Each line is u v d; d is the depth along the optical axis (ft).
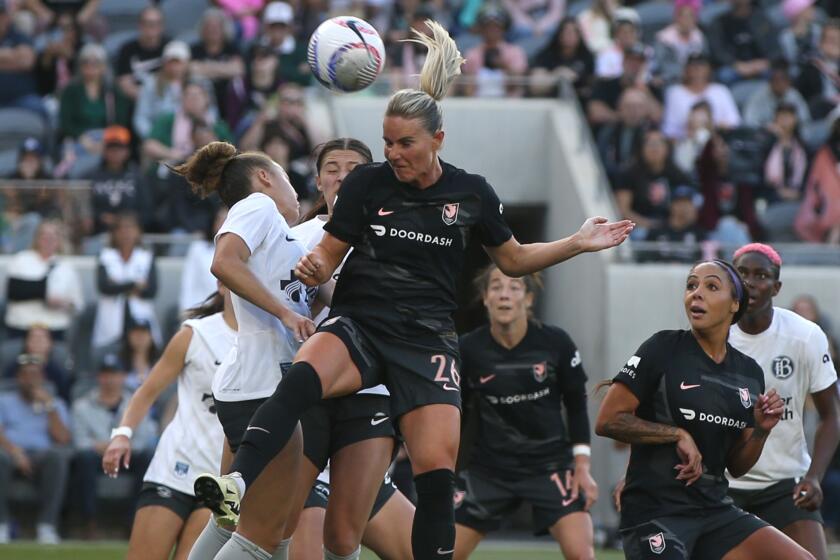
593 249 63.82
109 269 150.71
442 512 61.62
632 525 67.62
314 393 60.18
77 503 136.15
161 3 210.59
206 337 79.56
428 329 62.80
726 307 66.80
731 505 67.51
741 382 67.51
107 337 149.18
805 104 187.83
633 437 66.74
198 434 78.95
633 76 179.52
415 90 62.03
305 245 70.85
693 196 163.73
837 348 147.54
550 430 89.35
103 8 211.20
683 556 65.10
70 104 175.52
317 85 176.35
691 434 66.74
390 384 62.75
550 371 88.69
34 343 139.54
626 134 172.04
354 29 68.69
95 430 136.98
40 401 138.00
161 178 163.43
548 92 179.42
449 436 61.87
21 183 158.40
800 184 175.01
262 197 66.18
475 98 178.19
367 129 171.32
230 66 177.58
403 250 62.18
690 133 174.19
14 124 183.93
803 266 161.27
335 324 62.08
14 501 136.77
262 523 62.95
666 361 67.26
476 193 62.95
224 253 63.98
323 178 71.46
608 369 155.43
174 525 78.33
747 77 193.98
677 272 157.17
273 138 157.79
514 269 64.75
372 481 67.51
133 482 136.56
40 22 208.03
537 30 204.13
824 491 142.20
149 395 80.59
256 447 58.44
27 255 151.74
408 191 62.34
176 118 167.32
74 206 159.53
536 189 179.11
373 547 74.74
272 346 65.77
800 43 202.39
